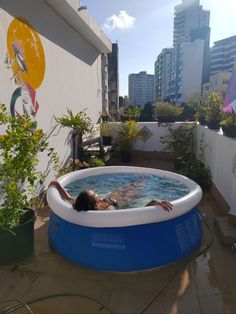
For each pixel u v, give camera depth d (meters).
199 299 2.62
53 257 3.33
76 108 7.21
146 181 5.49
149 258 3.04
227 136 4.60
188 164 6.25
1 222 3.00
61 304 2.55
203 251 3.43
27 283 2.86
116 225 3.00
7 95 4.00
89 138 8.19
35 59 4.83
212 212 4.68
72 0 5.50
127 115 9.46
